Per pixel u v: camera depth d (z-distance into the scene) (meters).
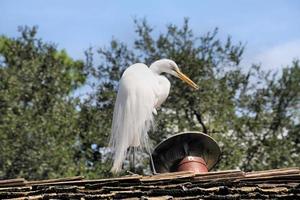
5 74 17.36
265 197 4.73
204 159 6.89
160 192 5.03
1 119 16.47
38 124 16.48
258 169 18.02
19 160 16.27
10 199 5.11
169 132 17.94
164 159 6.83
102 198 5.01
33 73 17.81
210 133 17.83
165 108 18.11
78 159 18.33
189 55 18.52
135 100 8.65
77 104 18.06
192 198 4.86
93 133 18.30
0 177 16.20
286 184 5.12
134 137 8.55
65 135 17.00
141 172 16.31
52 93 17.92
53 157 16.38
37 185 5.45
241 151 17.75
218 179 5.30
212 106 18.08
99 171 17.31
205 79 18.64
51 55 18.94
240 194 4.85
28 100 17.64
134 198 4.97
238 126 18.22
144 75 8.97
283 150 18.30
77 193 5.16
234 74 19.08
